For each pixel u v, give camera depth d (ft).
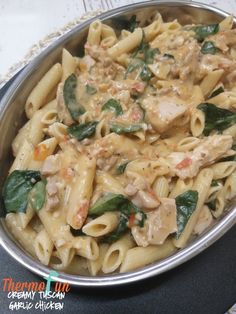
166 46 1.07
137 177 0.83
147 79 1.02
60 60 1.09
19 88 0.99
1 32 1.37
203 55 1.05
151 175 0.85
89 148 0.90
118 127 0.92
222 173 0.88
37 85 1.03
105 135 0.92
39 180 0.89
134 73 1.04
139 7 1.13
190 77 1.02
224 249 0.82
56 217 0.83
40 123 0.97
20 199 0.86
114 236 0.82
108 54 1.07
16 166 0.92
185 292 0.78
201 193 0.84
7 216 0.86
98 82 1.02
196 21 1.17
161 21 1.15
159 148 0.93
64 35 1.08
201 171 0.87
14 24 1.39
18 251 0.78
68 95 0.98
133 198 0.81
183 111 0.92
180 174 0.86
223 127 0.96
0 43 1.34
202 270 0.80
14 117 0.99
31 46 1.31
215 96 1.01
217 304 0.77
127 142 0.91
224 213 0.84
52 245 0.81
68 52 1.06
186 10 1.15
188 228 0.81
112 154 0.89
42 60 1.04
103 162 0.88
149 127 0.93
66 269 0.80
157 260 0.79
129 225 0.81
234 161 0.90
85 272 0.81
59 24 1.37
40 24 1.38
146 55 1.07
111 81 1.02
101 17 1.12
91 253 0.78
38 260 0.80
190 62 1.01
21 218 0.84
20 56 1.30
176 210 0.81
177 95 0.99
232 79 1.05
